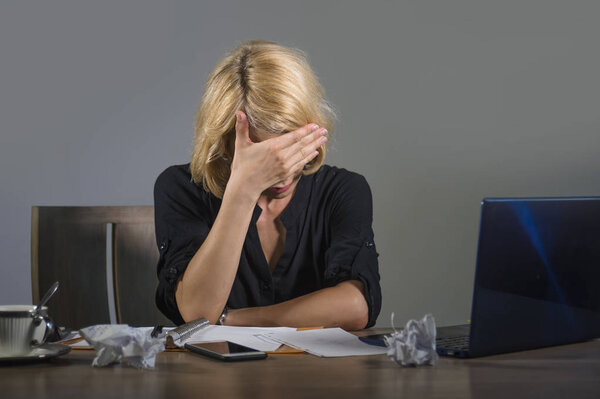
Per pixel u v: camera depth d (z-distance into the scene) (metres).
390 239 2.97
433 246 2.93
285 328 1.17
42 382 0.79
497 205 0.91
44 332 0.93
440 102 2.91
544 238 0.97
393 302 2.96
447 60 2.89
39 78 2.85
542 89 2.77
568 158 2.74
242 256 1.51
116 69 2.91
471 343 0.92
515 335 0.96
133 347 0.86
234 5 2.99
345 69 3.00
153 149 2.94
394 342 0.89
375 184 2.98
